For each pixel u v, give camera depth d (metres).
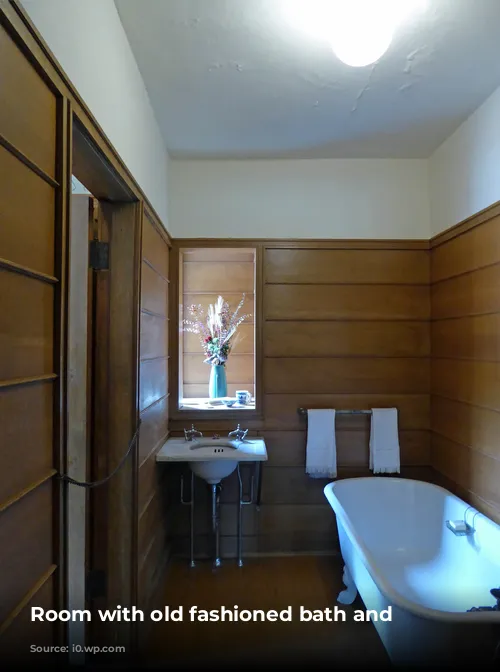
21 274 0.90
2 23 0.82
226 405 2.90
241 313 3.23
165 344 2.66
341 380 2.82
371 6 1.50
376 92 2.08
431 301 2.82
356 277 2.83
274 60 1.84
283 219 2.84
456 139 2.48
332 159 2.84
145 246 2.07
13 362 0.88
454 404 2.51
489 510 2.14
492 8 1.54
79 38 1.23
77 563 1.84
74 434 1.86
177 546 2.77
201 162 2.83
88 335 1.87
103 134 1.40
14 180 0.87
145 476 2.09
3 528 0.84
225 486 2.80
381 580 1.62
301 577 2.50
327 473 2.72
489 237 2.16
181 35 1.70
